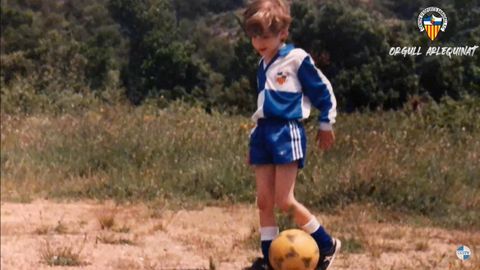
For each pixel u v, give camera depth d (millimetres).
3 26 30891
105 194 7762
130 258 5129
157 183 7973
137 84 22297
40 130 10445
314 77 3764
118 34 23812
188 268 4871
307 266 3637
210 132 9727
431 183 7098
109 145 9086
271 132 3764
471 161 7660
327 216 6684
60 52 25500
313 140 8414
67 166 8719
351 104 11516
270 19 3768
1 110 14750
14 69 25562
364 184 7137
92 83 23688
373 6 12281
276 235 3979
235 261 5066
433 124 8961
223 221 6570
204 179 7910
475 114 8844
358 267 4859
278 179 3793
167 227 6273
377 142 8203
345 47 11953
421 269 4820
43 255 5074
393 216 6602
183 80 21531
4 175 8320
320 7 12625
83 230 6113
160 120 11258
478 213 6617
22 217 6652
